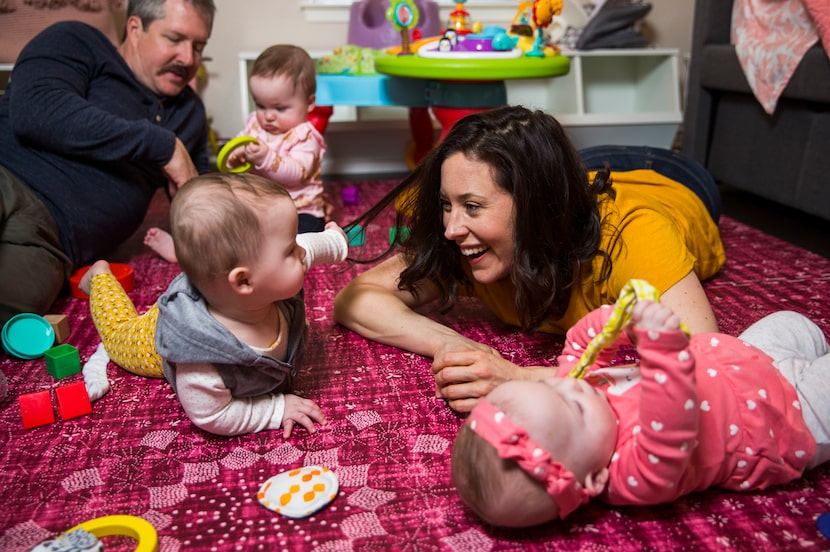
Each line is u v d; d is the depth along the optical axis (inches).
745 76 85.4
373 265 70.2
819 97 73.9
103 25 92.7
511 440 28.1
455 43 80.7
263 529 33.0
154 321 45.5
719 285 63.2
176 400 45.1
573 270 43.9
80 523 33.5
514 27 88.0
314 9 112.7
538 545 31.5
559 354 49.9
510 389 30.2
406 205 49.3
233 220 34.5
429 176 44.7
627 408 32.1
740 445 32.4
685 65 125.0
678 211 54.9
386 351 51.1
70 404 42.8
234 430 40.3
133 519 32.4
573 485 28.9
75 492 36.0
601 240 43.6
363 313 51.6
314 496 34.4
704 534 32.1
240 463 38.3
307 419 41.3
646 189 57.2
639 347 28.4
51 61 63.7
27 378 48.4
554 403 29.5
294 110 76.7
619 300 30.0
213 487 36.3
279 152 75.0
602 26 111.0
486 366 40.6
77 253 63.9
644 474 29.9
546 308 45.2
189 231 34.7
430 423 41.7
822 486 35.4
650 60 120.3
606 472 31.1
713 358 33.8
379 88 91.5
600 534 32.2
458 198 41.8
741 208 92.7
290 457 38.7
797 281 63.8
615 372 33.9
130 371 48.5
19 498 35.5
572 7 115.1
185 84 72.1
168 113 72.6
